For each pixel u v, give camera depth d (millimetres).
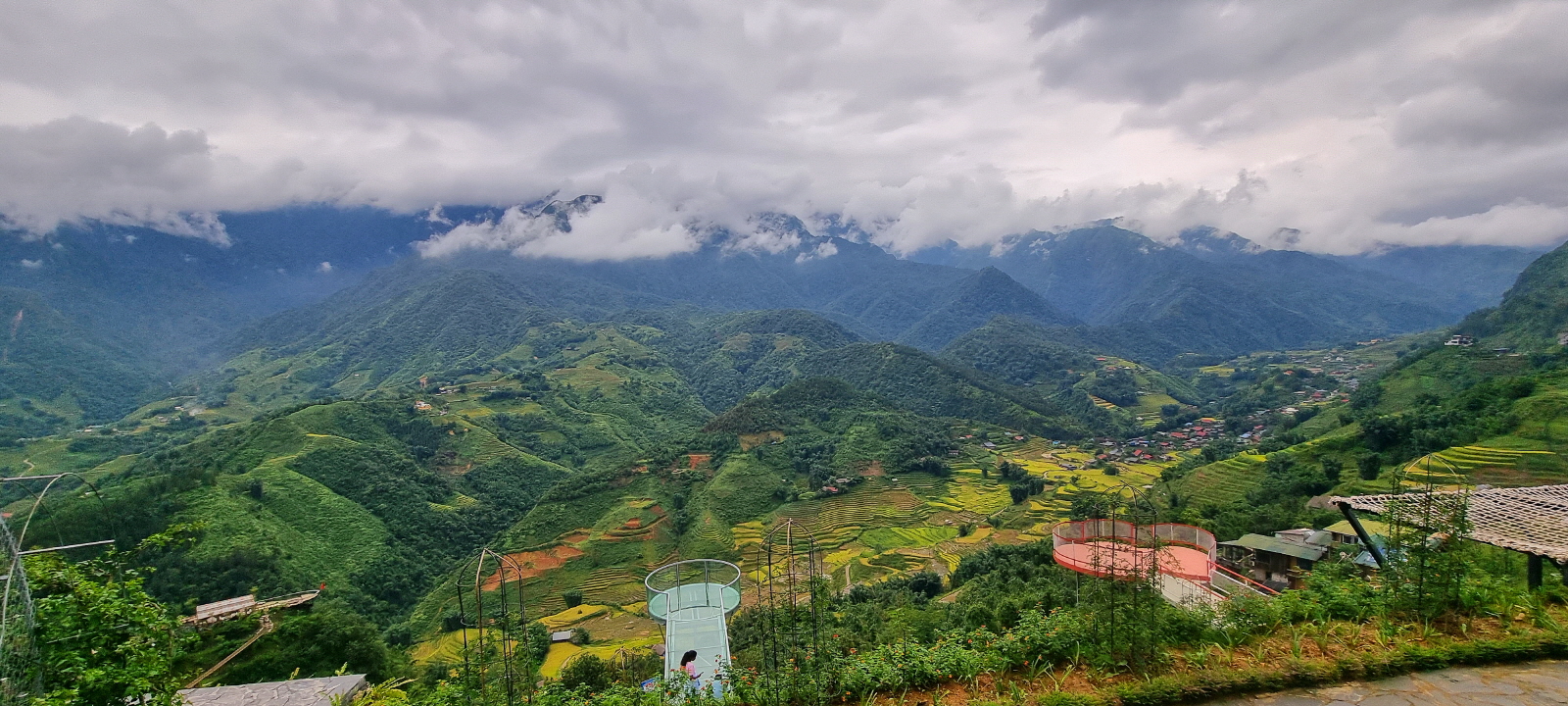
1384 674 10445
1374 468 63156
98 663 10875
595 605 72688
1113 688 10570
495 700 15664
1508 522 17016
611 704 14180
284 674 26797
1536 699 9633
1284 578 40188
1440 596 12125
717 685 22000
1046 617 13539
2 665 9383
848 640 25844
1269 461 75812
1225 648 11562
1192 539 25516
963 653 12008
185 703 12781
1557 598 13312
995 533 86438
